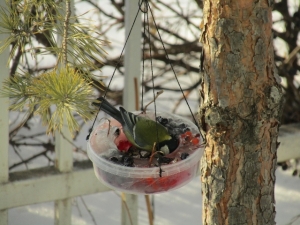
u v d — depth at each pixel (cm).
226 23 379
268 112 394
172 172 411
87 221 673
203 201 432
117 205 705
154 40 778
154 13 851
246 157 405
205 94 402
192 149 437
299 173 768
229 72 386
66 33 394
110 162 419
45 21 397
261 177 414
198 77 870
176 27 797
